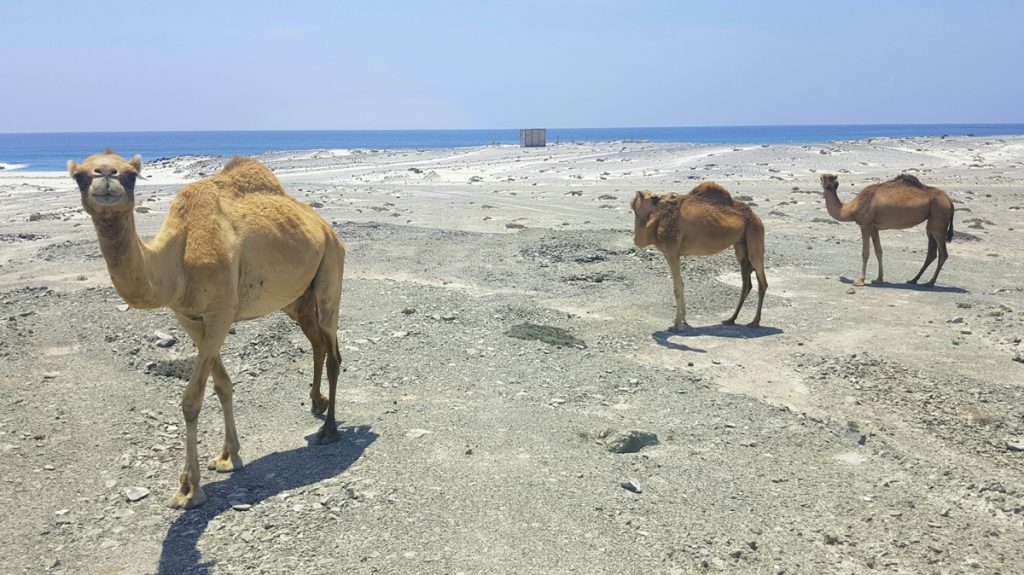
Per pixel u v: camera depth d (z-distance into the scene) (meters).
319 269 7.14
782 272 16.77
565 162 60.59
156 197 32.09
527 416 7.76
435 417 7.67
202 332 6.07
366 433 7.25
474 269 16.19
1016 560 5.36
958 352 10.70
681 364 10.25
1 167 88.38
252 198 6.58
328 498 5.87
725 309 13.53
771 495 6.23
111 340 9.84
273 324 10.84
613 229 20.77
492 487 6.10
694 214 11.81
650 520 5.69
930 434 7.93
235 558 5.13
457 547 5.24
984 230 23.09
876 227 15.57
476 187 40.28
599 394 8.66
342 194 35.00
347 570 4.97
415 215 26.47
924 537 5.65
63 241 19.58
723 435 7.55
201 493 5.89
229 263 5.90
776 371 9.98
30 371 8.65
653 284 14.99
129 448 6.86
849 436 7.64
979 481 6.67
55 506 5.79
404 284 14.29
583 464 6.63
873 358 10.36
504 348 10.33
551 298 13.95
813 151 62.22
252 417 7.77
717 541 5.44
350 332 10.89
